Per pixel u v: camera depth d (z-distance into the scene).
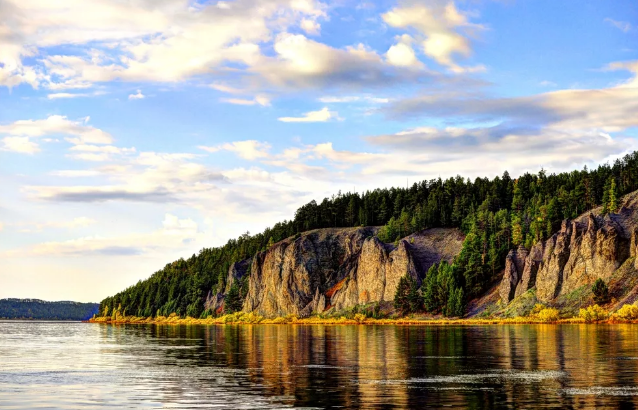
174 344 95.06
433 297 184.00
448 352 67.75
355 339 95.62
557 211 196.50
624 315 132.88
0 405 36.69
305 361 60.75
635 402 35.31
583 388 40.41
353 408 34.41
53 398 39.12
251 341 97.69
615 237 158.00
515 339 85.69
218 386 43.53
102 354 76.12
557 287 161.00
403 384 43.34
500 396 37.78
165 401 37.44
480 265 188.75
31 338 129.50
